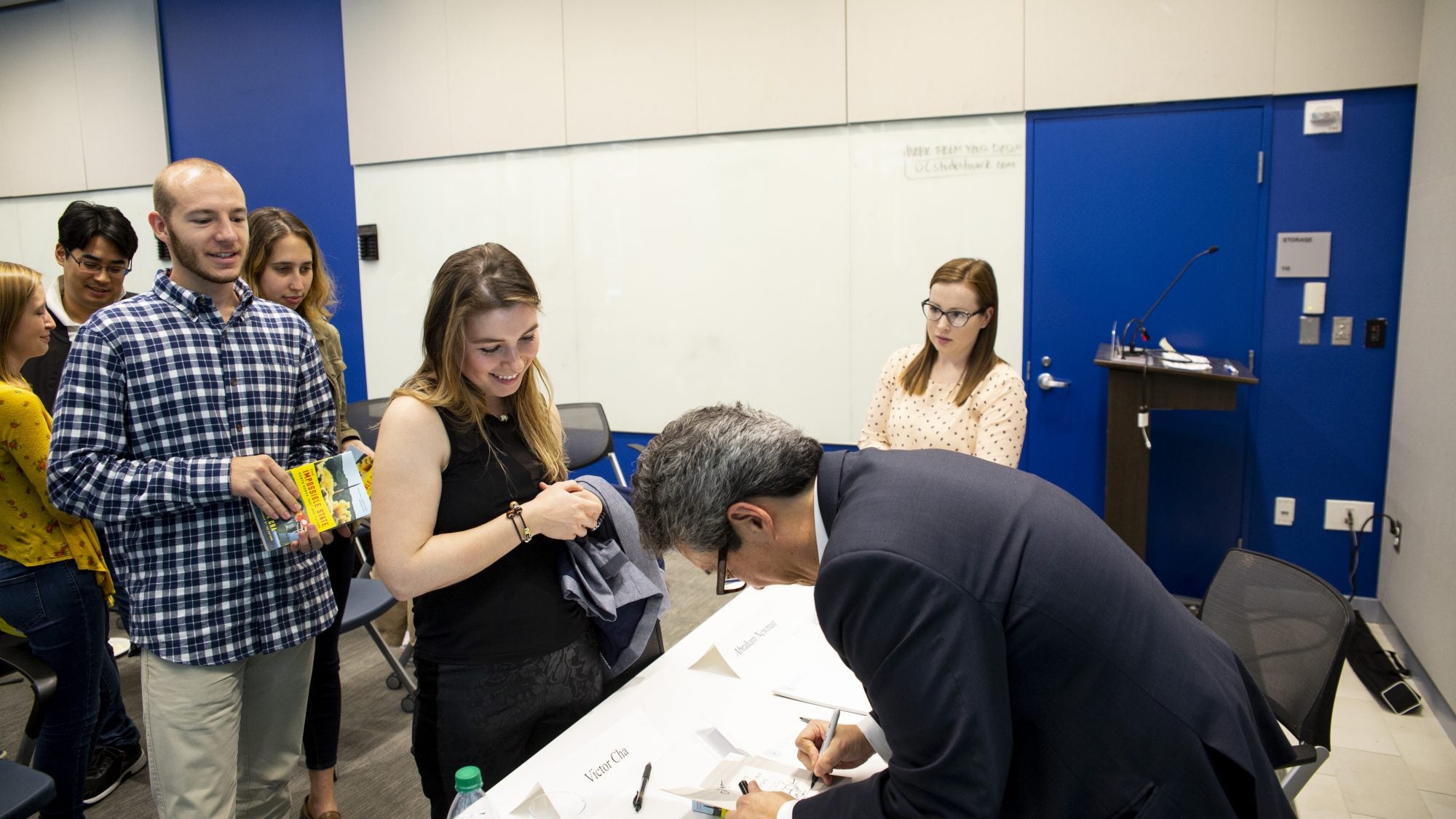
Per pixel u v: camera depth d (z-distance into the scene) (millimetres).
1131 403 3146
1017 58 3447
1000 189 3557
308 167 4887
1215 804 909
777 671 1579
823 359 3939
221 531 1649
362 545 2953
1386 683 2771
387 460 1314
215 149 5121
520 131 4352
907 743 882
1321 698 1447
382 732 2654
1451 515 2547
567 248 4352
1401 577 3023
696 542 1005
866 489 956
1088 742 913
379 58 4602
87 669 1982
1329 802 2232
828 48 3723
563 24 4180
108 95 5328
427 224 4641
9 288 1869
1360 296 3191
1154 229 3393
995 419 2195
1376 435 3238
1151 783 908
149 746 1659
